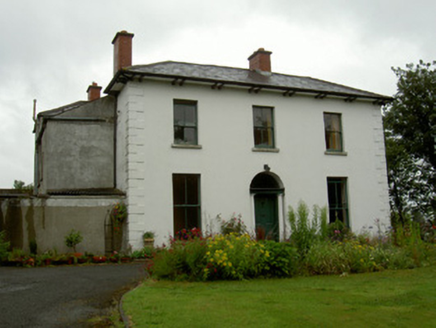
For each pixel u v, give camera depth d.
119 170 16.45
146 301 6.63
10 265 12.13
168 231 15.26
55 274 10.18
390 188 23.58
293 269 9.36
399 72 24.03
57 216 14.05
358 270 10.02
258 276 9.10
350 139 19.09
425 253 11.77
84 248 14.23
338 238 13.89
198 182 16.23
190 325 5.30
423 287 7.75
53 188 16.23
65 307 6.60
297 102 18.33
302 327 5.25
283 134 17.83
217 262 8.74
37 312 6.29
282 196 17.39
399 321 5.50
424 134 22.86
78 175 16.56
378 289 7.63
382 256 10.79
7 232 13.79
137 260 13.80
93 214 14.55
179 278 8.76
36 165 21.89
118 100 17.12
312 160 18.14
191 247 9.12
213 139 16.58
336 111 19.06
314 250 10.06
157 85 16.00
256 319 5.55
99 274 10.19
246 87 17.17
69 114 16.80
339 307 6.22
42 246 13.66
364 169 19.11
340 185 18.77
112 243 14.63
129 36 17.56
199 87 16.67
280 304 6.39
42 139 19.34
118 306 6.61
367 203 18.88
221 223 16.09
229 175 16.61
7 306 6.67
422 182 23.66
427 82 22.95
